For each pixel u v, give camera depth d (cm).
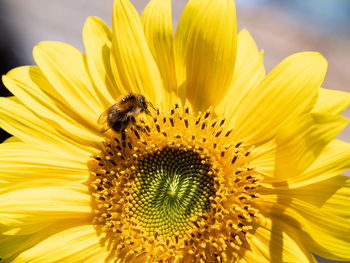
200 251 19
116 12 19
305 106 19
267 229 19
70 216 19
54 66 19
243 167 19
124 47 19
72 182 19
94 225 19
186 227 19
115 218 19
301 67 19
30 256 18
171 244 19
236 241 19
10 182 19
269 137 19
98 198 19
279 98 19
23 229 18
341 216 18
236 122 19
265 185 19
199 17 19
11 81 19
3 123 19
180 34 19
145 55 19
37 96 19
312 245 19
